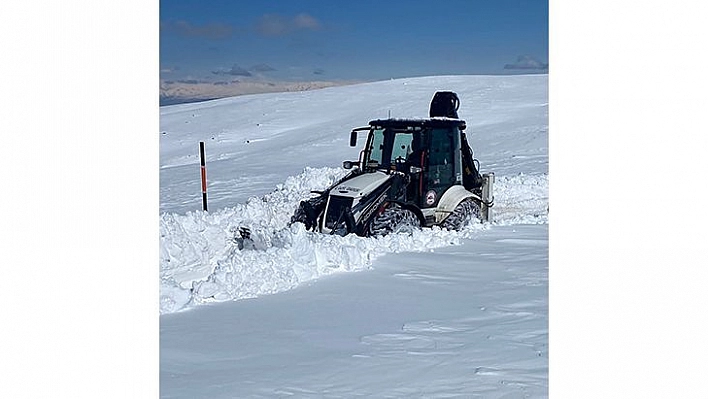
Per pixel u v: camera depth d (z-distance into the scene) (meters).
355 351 4.06
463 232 7.91
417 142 8.28
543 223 8.95
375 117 33.97
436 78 46.38
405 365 3.81
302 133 32.38
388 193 7.95
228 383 3.60
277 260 5.87
